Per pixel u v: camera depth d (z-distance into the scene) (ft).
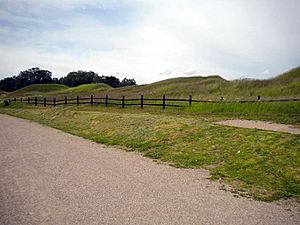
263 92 91.97
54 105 122.01
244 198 19.84
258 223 15.97
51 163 28.63
